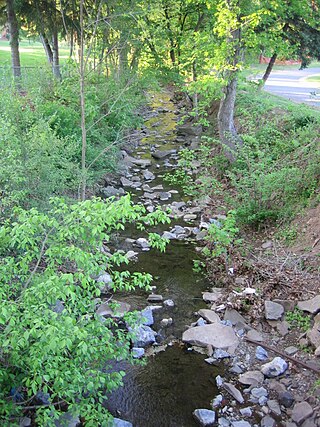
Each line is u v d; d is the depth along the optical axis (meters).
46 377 3.36
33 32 17.81
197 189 10.86
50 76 12.17
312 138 9.56
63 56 30.19
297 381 4.93
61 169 7.84
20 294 3.94
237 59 10.64
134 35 11.45
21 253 5.00
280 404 4.65
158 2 12.52
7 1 15.92
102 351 4.12
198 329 5.80
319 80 25.45
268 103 12.99
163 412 4.61
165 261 7.68
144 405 4.69
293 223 7.91
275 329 5.80
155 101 22.05
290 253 7.18
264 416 4.51
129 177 11.94
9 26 16.53
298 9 12.22
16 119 6.91
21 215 3.80
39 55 28.12
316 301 5.91
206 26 14.46
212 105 16.27
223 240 7.11
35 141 6.87
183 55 14.24
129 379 5.04
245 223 8.52
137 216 3.70
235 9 9.88
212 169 11.70
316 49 14.65
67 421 4.04
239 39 10.39
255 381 4.96
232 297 6.39
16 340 3.22
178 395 4.84
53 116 8.40
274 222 8.29
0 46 36.84
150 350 5.55
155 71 14.06
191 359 5.39
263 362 5.29
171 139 15.74
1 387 3.85
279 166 9.26
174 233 8.75
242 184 9.14
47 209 6.45
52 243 3.94
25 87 11.56
